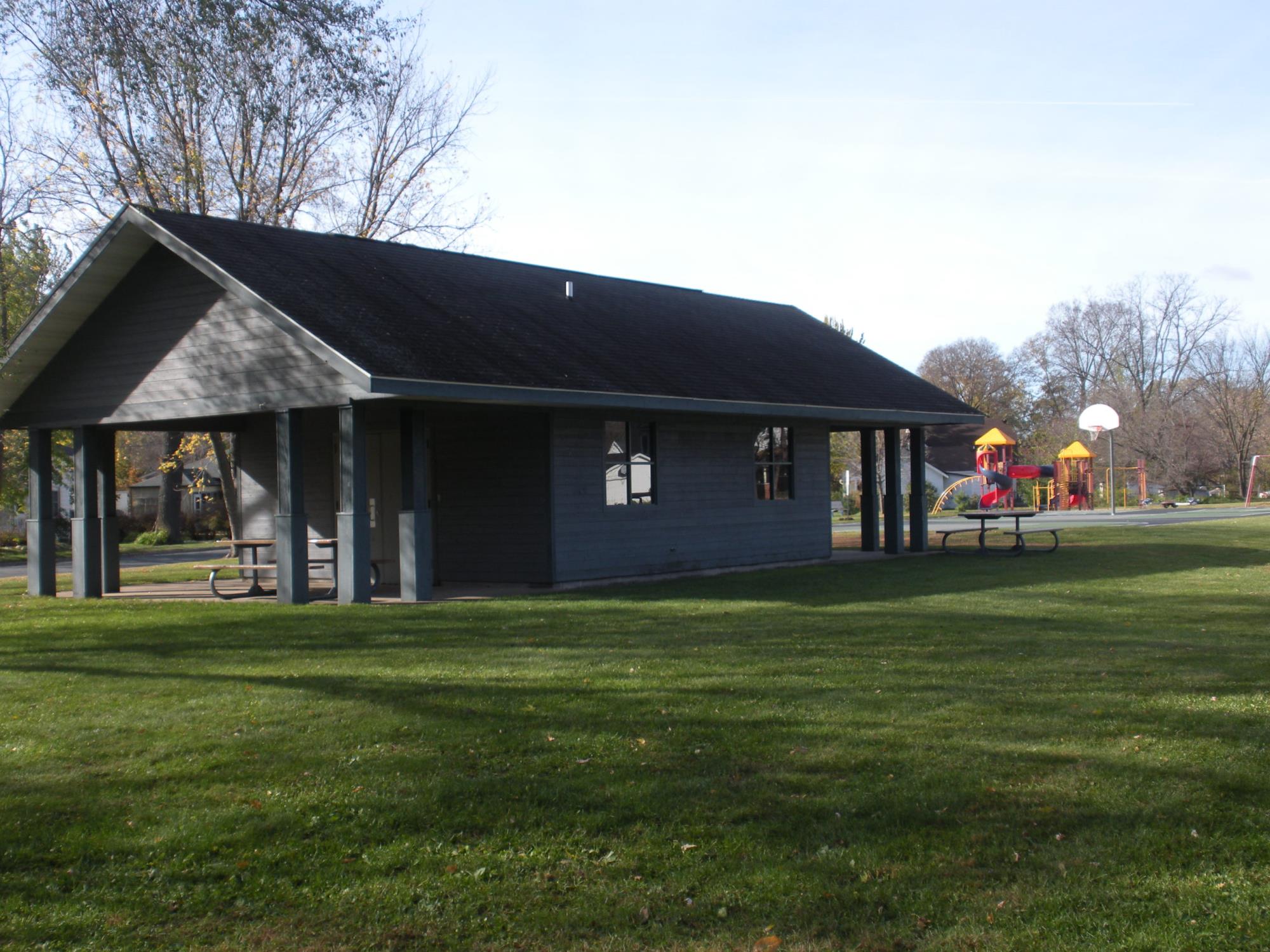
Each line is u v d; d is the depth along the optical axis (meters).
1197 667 8.70
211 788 5.88
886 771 5.98
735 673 8.49
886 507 21.31
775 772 5.97
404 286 15.27
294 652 9.77
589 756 6.30
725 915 4.39
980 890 4.57
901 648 9.61
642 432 16.81
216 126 25.98
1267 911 4.35
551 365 14.09
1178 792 5.61
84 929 4.36
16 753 6.57
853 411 18.47
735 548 18.23
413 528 13.52
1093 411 36.75
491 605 12.97
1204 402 63.91
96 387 15.63
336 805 5.57
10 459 35.78
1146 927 4.25
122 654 9.91
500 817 5.38
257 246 14.56
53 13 16.55
